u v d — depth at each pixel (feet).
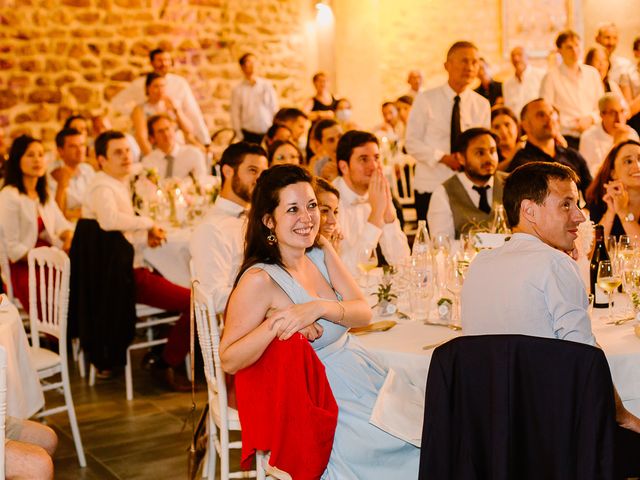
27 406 10.96
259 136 31.48
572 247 8.69
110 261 15.55
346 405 8.27
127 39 31.07
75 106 30.19
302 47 34.83
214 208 12.82
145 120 27.71
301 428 7.62
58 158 24.43
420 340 9.30
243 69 31.32
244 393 8.07
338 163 14.69
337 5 34.58
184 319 15.78
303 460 7.64
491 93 28.40
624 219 12.72
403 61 36.14
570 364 6.47
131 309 15.58
